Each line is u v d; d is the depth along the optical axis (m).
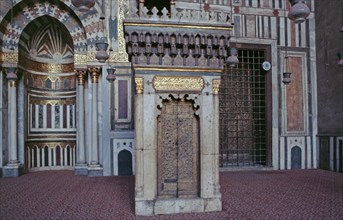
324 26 12.29
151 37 5.89
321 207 6.61
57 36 12.59
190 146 6.32
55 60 12.88
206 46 6.12
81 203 7.02
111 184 9.32
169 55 6.07
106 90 11.09
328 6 12.05
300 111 12.62
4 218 5.98
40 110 12.55
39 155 12.46
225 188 8.66
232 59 9.13
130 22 5.80
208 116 6.21
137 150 5.98
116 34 11.19
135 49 5.90
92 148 11.05
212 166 6.21
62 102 12.80
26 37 11.65
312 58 12.82
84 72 11.34
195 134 6.34
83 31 11.34
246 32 12.23
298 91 12.63
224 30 6.11
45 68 12.73
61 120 12.76
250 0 12.36
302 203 6.94
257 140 12.89
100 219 5.80
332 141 11.77
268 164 12.34
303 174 11.11
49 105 12.70
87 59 11.07
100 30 11.12
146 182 5.98
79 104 11.41
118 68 11.15
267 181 9.75
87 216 6.01
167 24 5.90
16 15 11.09
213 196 6.20
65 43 12.79
